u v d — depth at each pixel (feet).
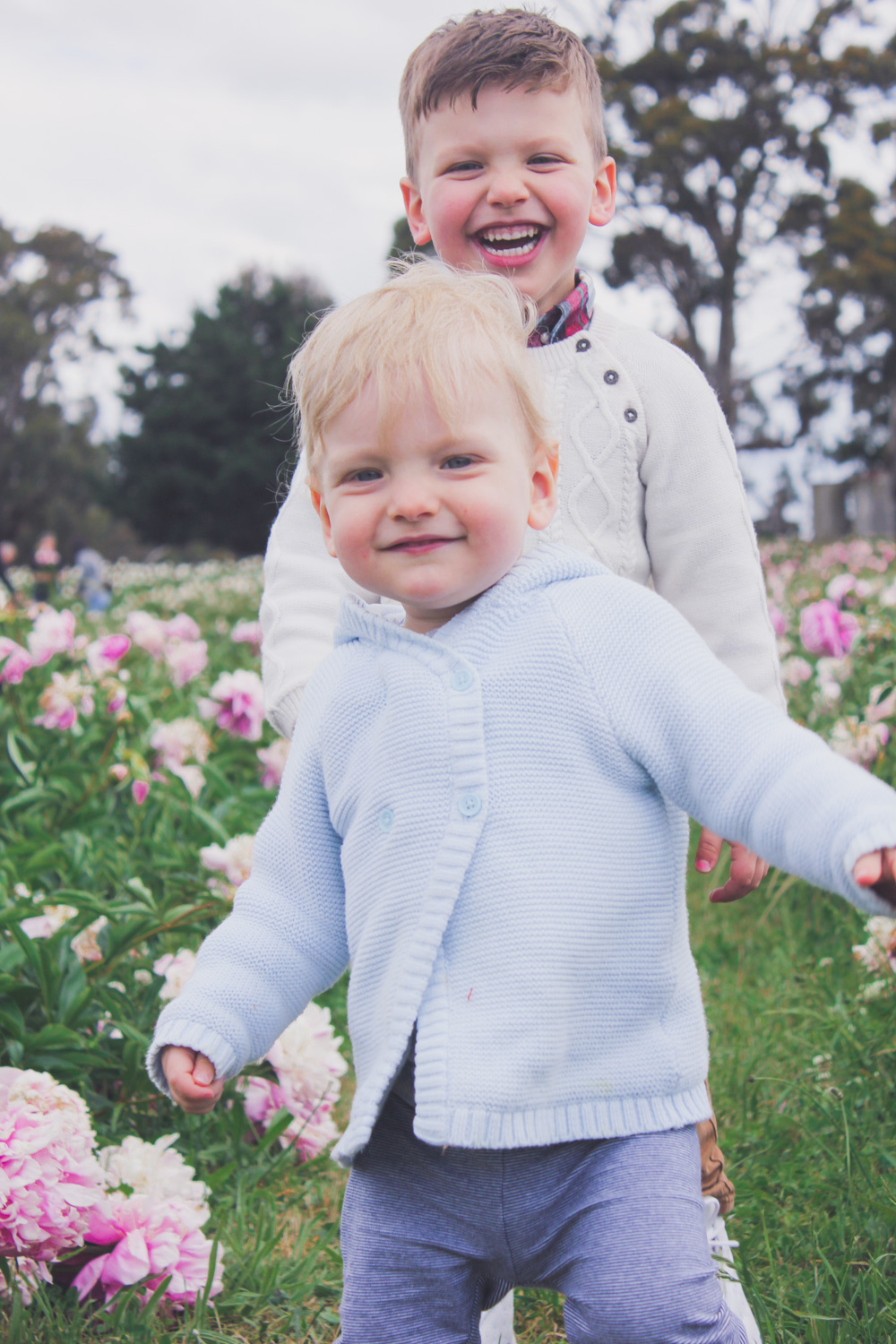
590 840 4.44
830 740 11.69
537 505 5.00
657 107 103.04
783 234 108.68
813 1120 8.08
